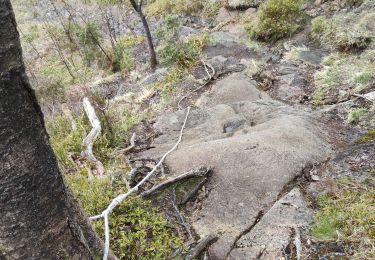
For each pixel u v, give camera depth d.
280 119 4.92
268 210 3.61
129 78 7.79
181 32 8.52
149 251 3.23
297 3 7.83
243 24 8.43
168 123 5.59
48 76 8.44
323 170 4.00
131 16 10.30
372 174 3.80
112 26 10.00
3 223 1.76
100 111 5.82
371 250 3.02
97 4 10.95
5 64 1.60
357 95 5.32
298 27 7.51
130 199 3.69
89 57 8.52
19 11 11.85
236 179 3.94
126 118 6.03
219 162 4.12
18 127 1.69
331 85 5.80
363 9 7.17
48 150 1.85
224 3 9.31
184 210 3.79
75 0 11.64
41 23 10.99
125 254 3.20
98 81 7.86
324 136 4.62
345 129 4.77
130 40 9.15
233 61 7.22
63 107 6.82
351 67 6.05
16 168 1.72
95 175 4.34
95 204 3.58
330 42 6.81
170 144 4.99
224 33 8.20
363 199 3.48
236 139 4.41
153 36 9.05
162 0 10.12
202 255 3.23
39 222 1.85
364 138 4.44
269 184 3.84
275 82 6.39
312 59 6.64
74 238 2.03
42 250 1.89
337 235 3.20
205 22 9.22
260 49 7.46
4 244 1.81
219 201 3.79
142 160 4.61
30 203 1.79
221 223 3.57
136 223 3.54
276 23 7.58
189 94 6.58
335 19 7.13
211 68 7.07
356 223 3.26
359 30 6.57
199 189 3.94
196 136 5.11
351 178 3.80
